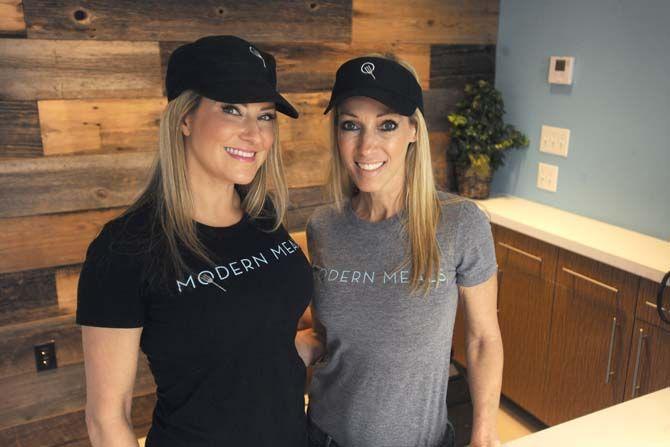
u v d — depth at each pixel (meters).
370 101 1.31
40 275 2.51
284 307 1.26
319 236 1.44
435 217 1.34
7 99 2.33
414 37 3.12
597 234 2.62
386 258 1.35
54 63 2.37
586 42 2.81
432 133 3.32
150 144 2.61
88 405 1.16
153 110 2.58
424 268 1.31
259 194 1.34
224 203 1.28
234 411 1.19
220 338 1.16
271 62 1.30
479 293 1.39
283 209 1.38
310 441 1.45
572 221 2.83
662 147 2.53
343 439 1.38
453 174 3.46
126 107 2.53
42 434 2.62
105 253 1.11
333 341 1.39
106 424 1.14
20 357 2.52
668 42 2.45
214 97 1.12
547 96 3.06
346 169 1.43
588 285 2.49
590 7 2.77
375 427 1.35
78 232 2.55
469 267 1.36
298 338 1.54
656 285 2.21
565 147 2.99
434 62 3.21
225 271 1.20
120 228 1.15
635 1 2.56
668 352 2.19
